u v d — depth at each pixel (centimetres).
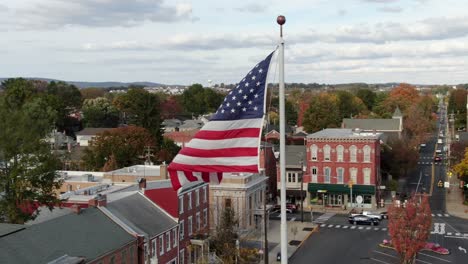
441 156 16038
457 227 8419
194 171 2117
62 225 4959
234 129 2092
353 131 10906
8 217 5825
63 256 4362
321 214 9650
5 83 15338
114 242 5094
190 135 15312
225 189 8162
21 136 5903
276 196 10544
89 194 6669
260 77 2070
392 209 6275
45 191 6081
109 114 19175
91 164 11544
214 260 6291
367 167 10031
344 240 7688
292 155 10731
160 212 6297
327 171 10269
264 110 2067
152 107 14212
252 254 6469
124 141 11838
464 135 14550
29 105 6384
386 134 14038
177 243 6316
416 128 17638
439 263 6444
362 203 10019
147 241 5522
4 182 5891
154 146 12488
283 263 1970
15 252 4209
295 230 7712
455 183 12075
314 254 6919
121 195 6406
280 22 1883
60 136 13750
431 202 10344
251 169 2059
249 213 8281
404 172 12281
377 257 6750
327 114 16388
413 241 6091
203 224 7231
